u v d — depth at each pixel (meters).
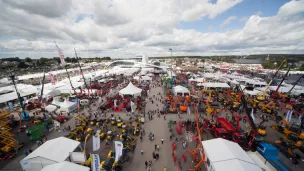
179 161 15.52
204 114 27.91
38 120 24.67
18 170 14.61
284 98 37.00
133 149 17.23
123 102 32.53
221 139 15.52
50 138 20.12
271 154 15.20
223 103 32.94
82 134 20.31
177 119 25.72
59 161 13.64
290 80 65.56
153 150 17.31
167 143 18.69
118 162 14.98
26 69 118.25
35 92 41.44
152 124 23.83
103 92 43.38
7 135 18.45
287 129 20.52
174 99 36.25
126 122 24.30
